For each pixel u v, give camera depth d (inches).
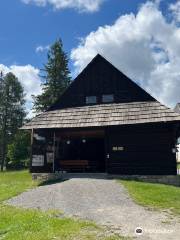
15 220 410.9
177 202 528.7
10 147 1790.1
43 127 943.7
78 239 331.6
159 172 865.5
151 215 440.1
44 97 1932.8
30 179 995.3
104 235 344.8
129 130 904.9
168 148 868.6
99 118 919.0
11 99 2331.4
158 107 888.9
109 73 996.6
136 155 888.9
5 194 641.6
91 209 473.7
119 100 965.8
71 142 1107.9
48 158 971.9
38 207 496.1
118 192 602.5
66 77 1966.0
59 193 609.0
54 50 1984.5
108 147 912.3
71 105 1008.2
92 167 1020.5
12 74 2356.1
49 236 339.9
